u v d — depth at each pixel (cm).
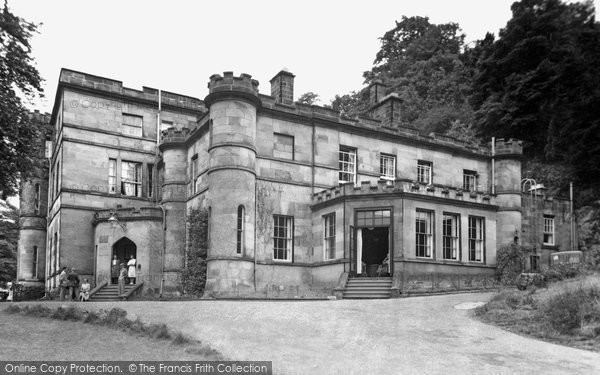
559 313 1356
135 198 3453
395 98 3334
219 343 1134
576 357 1117
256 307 1634
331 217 2712
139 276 2897
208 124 2728
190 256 2723
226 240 2480
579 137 2427
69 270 2997
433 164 3244
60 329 1224
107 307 1628
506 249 3000
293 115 2819
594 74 2347
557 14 2684
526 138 4150
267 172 2714
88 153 3350
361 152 3019
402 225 2519
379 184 2566
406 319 1466
